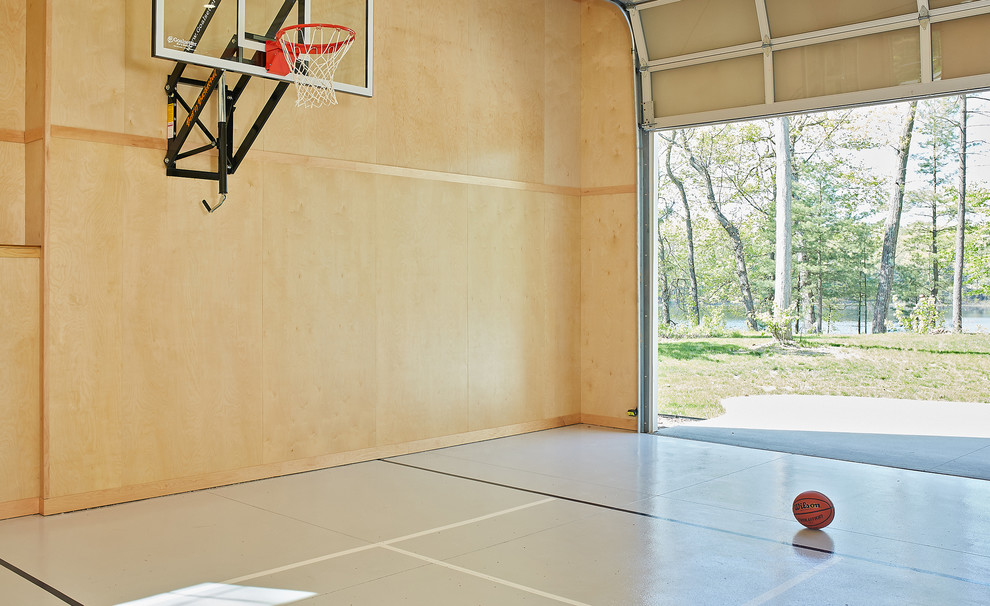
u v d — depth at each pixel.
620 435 7.59
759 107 7.10
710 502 5.11
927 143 15.48
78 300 4.87
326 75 5.41
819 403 11.60
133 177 5.11
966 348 14.79
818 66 6.79
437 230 6.86
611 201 7.99
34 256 4.73
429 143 6.80
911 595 3.50
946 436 7.85
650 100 7.74
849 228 16.16
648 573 3.78
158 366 5.22
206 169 5.46
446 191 6.93
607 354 8.04
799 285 16.55
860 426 8.62
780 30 6.91
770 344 16.39
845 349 15.71
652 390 7.82
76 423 4.87
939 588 3.58
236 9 5.00
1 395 4.64
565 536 4.37
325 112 6.08
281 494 5.28
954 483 5.68
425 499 5.17
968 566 3.88
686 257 17.64
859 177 16.05
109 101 5.01
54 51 4.78
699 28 7.34
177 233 5.31
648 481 5.70
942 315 15.40
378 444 6.45
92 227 4.93
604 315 8.06
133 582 3.65
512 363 7.54
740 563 3.92
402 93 6.59
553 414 7.97
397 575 3.75
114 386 5.03
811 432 8.04
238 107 5.60
